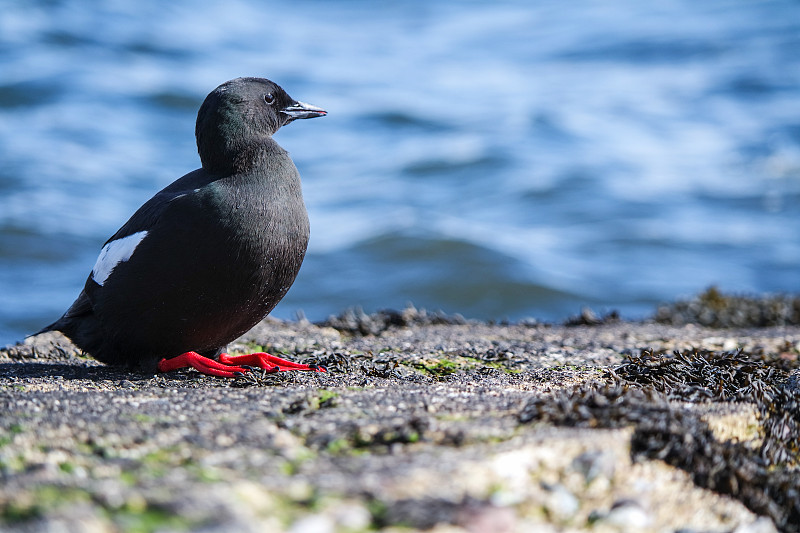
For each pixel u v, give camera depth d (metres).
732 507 7.38
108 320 10.93
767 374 10.74
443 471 6.50
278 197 10.58
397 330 16.34
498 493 6.46
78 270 31.84
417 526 5.84
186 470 6.55
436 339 14.71
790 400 9.18
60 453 6.96
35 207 36.94
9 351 12.87
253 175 10.59
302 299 31.56
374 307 30.95
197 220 10.16
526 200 41.75
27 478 6.27
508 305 31.20
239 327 10.96
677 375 10.48
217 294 10.38
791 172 44.47
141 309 10.59
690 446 7.49
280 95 11.49
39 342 13.54
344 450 7.18
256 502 6.01
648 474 7.24
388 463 6.70
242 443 7.22
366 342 14.12
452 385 9.82
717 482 7.50
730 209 40.22
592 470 6.92
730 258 34.53
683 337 15.32
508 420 7.76
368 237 36.12
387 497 6.13
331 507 5.97
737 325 19.09
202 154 10.99
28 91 53.50
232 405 8.50
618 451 7.18
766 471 7.94
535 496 6.60
